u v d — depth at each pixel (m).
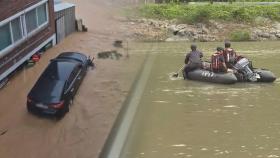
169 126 15.05
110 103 16.66
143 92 18.17
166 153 13.17
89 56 21.88
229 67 19.80
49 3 23.53
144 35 28.78
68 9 26.75
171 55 24.52
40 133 14.47
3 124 15.07
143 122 15.35
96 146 13.52
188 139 14.09
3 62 17.92
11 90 17.78
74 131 14.53
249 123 15.22
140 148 13.46
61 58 19.22
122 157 12.88
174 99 17.47
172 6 32.53
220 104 16.89
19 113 15.80
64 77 16.36
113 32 28.53
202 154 13.12
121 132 14.41
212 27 29.84
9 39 18.66
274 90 18.34
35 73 19.62
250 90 18.39
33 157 13.01
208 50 25.95
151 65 22.11
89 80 19.11
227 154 13.11
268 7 31.77
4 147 13.62
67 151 13.28
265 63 22.39
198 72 19.59
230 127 14.95
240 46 27.19
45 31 23.05
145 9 32.44
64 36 26.31
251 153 13.15
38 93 15.61
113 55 23.00
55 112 15.20
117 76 19.80
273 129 14.76
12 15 18.70
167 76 20.42
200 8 31.52
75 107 16.33
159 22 30.55
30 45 20.91
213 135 14.38
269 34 29.27
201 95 17.88
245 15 30.75
